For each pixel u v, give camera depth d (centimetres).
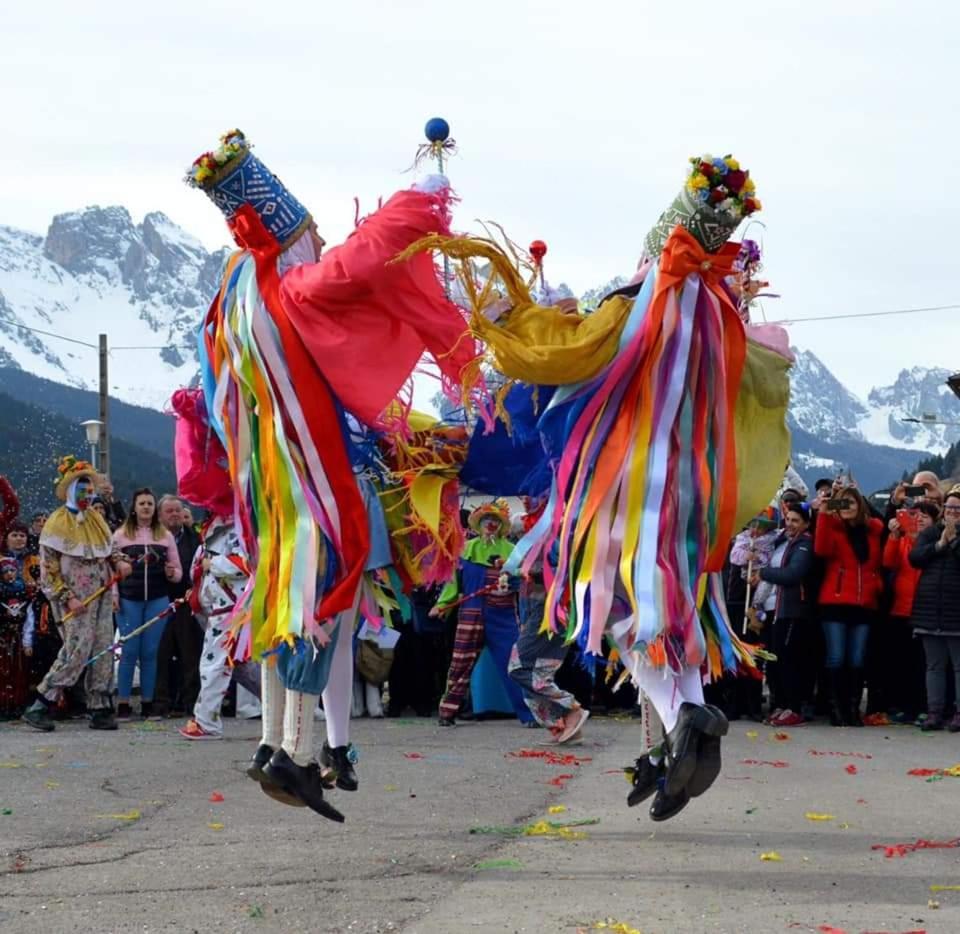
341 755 619
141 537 1234
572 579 576
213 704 1054
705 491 576
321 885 513
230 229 612
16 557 1220
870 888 509
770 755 948
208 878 525
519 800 729
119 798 737
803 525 1202
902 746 1013
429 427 638
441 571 632
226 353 603
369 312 590
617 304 579
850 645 1190
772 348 617
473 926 451
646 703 605
